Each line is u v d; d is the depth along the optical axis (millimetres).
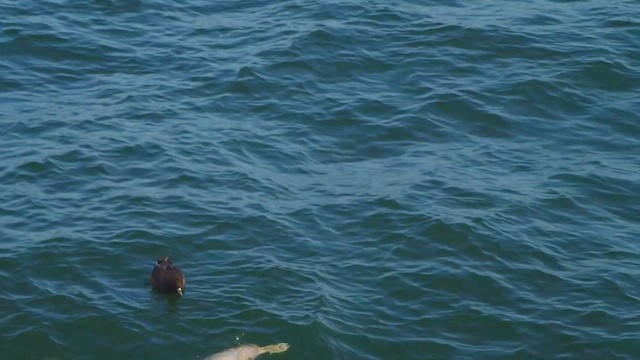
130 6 33875
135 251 21859
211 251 22016
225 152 26000
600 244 22922
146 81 29578
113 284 20828
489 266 21953
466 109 28375
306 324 19672
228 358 18703
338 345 19359
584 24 32906
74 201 23641
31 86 29094
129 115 27609
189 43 31734
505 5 34219
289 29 32344
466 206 23969
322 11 33531
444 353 19453
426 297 20906
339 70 30266
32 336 19344
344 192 24469
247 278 21078
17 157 25312
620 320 20469
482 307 20719
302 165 25703
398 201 24016
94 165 25047
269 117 27922
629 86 29781
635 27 32719
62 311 19969
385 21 32812
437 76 30000
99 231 22453
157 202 23656
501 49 31297
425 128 27562
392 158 26250
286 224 23016
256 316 19891
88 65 30375
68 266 21266
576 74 30047
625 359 19500
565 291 21297
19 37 31328
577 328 20234
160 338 19422
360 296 20797
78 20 32781
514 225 23344
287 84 29422
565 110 28641
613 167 26031
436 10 33688
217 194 24109
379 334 19797
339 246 22391
